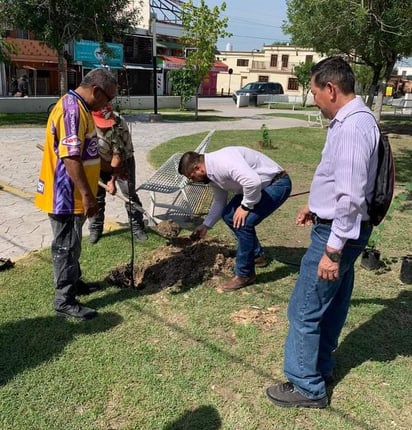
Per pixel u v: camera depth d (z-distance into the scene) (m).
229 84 59.19
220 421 2.58
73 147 3.04
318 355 2.81
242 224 3.75
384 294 4.03
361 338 3.37
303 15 11.66
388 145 2.29
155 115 17.72
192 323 3.48
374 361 3.12
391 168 2.29
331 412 2.67
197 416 2.61
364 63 14.48
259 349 3.20
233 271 4.21
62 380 2.84
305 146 12.18
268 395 2.75
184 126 16.38
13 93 28.05
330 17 10.31
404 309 3.78
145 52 36.00
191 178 3.82
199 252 4.38
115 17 16.97
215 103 34.53
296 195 6.91
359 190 2.17
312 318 2.55
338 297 2.69
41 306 3.63
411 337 3.40
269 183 3.85
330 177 2.32
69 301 3.48
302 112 26.70
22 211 5.96
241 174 3.56
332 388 2.87
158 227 5.20
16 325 3.37
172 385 2.83
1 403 2.65
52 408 2.63
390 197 2.31
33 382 2.82
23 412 2.60
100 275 4.17
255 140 12.88
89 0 14.48
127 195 4.93
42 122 15.74
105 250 4.69
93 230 4.86
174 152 10.30
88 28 15.84
